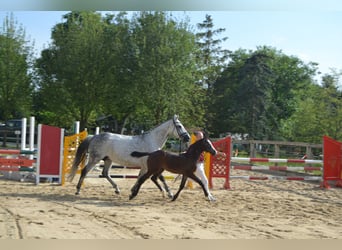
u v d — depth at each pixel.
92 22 30.72
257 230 7.26
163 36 27.88
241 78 40.94
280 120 44.69
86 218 7.78
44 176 12.59
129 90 28.12
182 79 27.83
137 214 8.34
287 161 13.98
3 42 30.59
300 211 9.45
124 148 10.75
